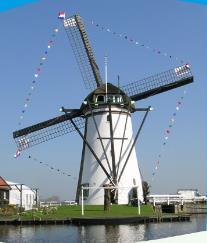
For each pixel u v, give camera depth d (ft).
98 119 163.63
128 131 165.27
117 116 163.73
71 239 91.66
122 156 161.48
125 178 160.04
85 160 167.22
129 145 164.14
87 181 163.63
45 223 124.57
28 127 165.89
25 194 215.31
